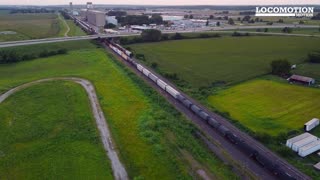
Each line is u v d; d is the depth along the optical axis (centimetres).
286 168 5253
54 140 6150
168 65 12494
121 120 7075
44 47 15438
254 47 16438
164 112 7594
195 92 9144
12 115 7381
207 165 5347
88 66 12081
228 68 11900
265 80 10262
